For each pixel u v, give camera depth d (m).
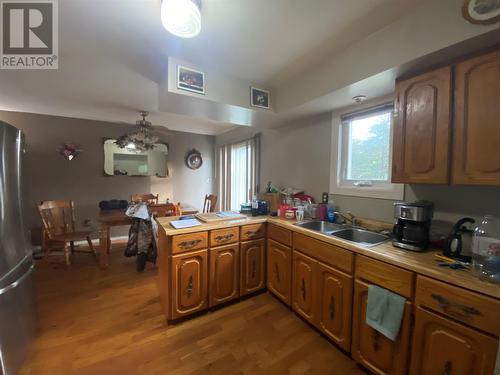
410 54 1.26
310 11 1.25
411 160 1.38
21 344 1.41
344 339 1.50
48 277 2.62
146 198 3.91
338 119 2.20
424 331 1.12
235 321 1.87
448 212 1.49
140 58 1.74
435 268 1.11
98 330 1.74
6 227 1.35
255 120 2.61
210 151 5.00
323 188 2.39
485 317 0.92
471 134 1.14
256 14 1.27
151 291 2.33
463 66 1.17
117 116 3.50
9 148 1.42
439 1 1.15
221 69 1.92
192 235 1.84
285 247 2.03
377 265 1.32
